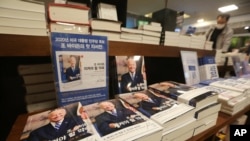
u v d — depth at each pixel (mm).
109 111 476
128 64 695
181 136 492
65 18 579
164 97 611
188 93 603
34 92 651
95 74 585
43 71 665
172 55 914
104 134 363
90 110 484
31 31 525
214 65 1134
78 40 542
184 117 490
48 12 547
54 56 505
